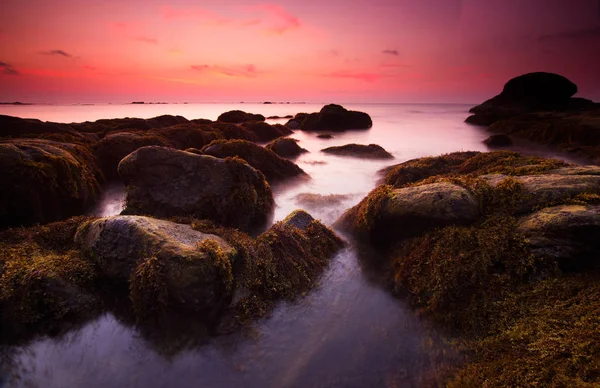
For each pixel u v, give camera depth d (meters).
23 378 4.75
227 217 9.24
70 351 5.03
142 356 4.95
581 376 3.47
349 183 15.37
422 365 4.60
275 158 15.21
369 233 7.67
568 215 5.22
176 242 5.64
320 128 43.59
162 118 31.97
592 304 4.25
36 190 9.09
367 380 4.48
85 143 16.52
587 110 39.16
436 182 7.75
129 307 5.60
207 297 5.17
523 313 4.64
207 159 9.45
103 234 6.18
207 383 4.57
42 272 5.41
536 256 5.13
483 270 5.36
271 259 6.49
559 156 21.95
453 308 5.23
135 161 9.10
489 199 6.62
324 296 6.22
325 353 4.97
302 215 8.46
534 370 3.77
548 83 47.97
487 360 4.27
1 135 17.38
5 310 5.07
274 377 4.61
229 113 44.41
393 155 24.17
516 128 34.44
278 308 5.84
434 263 5.89
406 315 5.59
